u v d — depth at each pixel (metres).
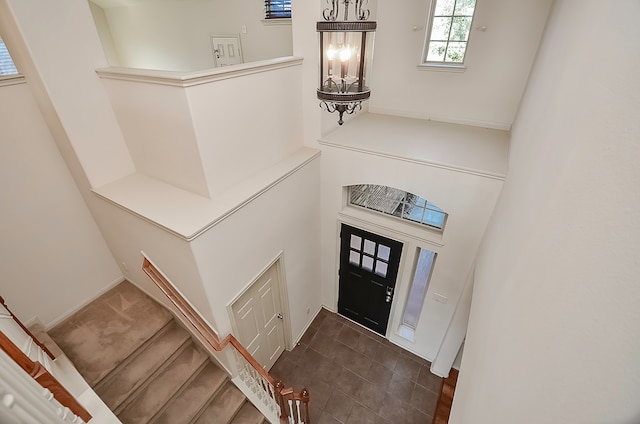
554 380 0.63
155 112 2.57
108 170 3.01
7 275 2.91
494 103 3.59
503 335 1.16
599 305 0.51
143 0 5.02
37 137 2.83
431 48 3.75
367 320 4.62
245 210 2.80
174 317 3.47
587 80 0.86
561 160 0.94
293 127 3.46
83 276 3.49
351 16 3.38
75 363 3.02
